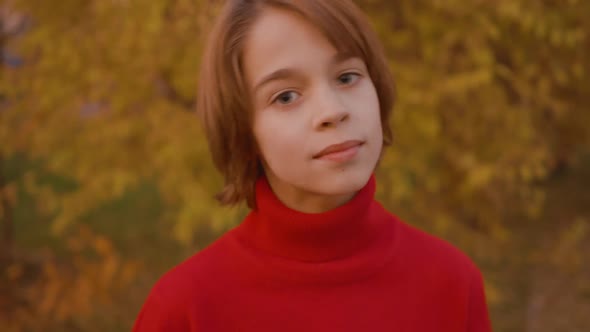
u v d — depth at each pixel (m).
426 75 2.86
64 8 2.99
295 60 0.77
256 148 0.88
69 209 3.25
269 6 0.79
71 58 2.79
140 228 5.90
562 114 3.43
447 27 2.89
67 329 4.01
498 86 3.13
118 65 2.77
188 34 2.62
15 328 3.82
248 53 0.80
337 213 0.88
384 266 0.93
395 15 3.03
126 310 4.32
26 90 3.09
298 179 0.79
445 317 0.97
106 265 3.74
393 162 2.75
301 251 0.90
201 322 0.89
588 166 7.80
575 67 3.35
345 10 0.81
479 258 5.10
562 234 5.05
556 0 3.18
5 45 3.48
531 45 3.23
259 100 0.80
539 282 4.74
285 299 0.90
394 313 0.93
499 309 4.43
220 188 2.78
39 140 3.08
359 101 0.80
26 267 4.71
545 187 7.13
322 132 0.77
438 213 3.28
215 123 0.87
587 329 4.11
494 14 2.95
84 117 3.09
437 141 3.03
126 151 3.04
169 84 2.94
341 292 0.91
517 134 3.15
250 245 0.93
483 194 3.41
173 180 2.71
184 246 5.11
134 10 2.60
